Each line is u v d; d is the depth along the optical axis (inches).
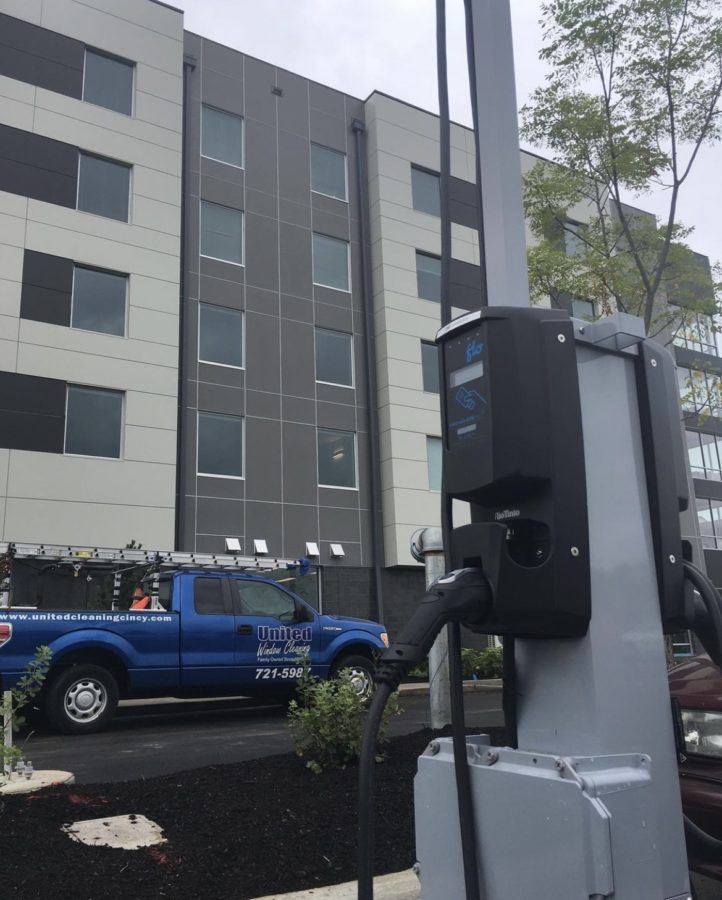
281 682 432.8
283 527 821.2
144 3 850.8
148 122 824.3
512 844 67.8
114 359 750.5
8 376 697.6
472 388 73.5
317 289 910.4
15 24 771.4
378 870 151.9
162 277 793.6
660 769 70.7
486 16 88.7
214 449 802.8
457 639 74.8
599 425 75.7
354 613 845.8
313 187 944.9
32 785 193.3
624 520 74.9
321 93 978.1
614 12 476.4
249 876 147.0
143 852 154.3
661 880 64.6
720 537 1161.4
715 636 76.6
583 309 767.7
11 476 680.4
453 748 73.6
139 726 421.1
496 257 84.0
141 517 731.4
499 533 71.4
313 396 875.4
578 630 70.2
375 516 878.4
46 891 135.0
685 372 870.4
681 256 557.0
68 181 766.5
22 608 374.6
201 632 412.5
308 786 199.0
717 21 473.1
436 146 1017.5
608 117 510.9
